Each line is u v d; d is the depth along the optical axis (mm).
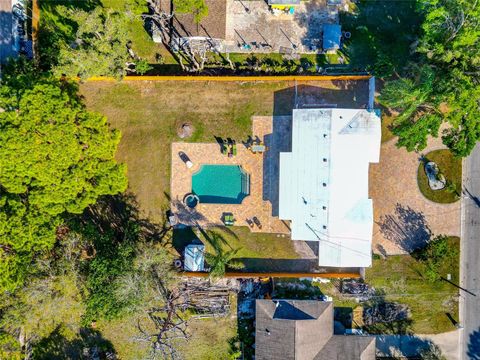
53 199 34844
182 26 39469
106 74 36688
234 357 40469
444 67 34312
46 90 33125
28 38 40688
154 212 40969
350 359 37625
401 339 40000
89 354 40875
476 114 33312
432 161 39594
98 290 35656
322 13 39906
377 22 39719
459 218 39594
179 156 40812
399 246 39938
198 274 39781
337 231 37656
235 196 40812
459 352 39750
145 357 40844
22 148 32469
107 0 40719
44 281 35844
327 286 40281
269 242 40562
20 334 39750
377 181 39906
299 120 37969
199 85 40750
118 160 40938
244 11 40281
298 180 38031
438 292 39719
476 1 32156
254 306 40625
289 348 37188
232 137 40750
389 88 34562
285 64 40250
